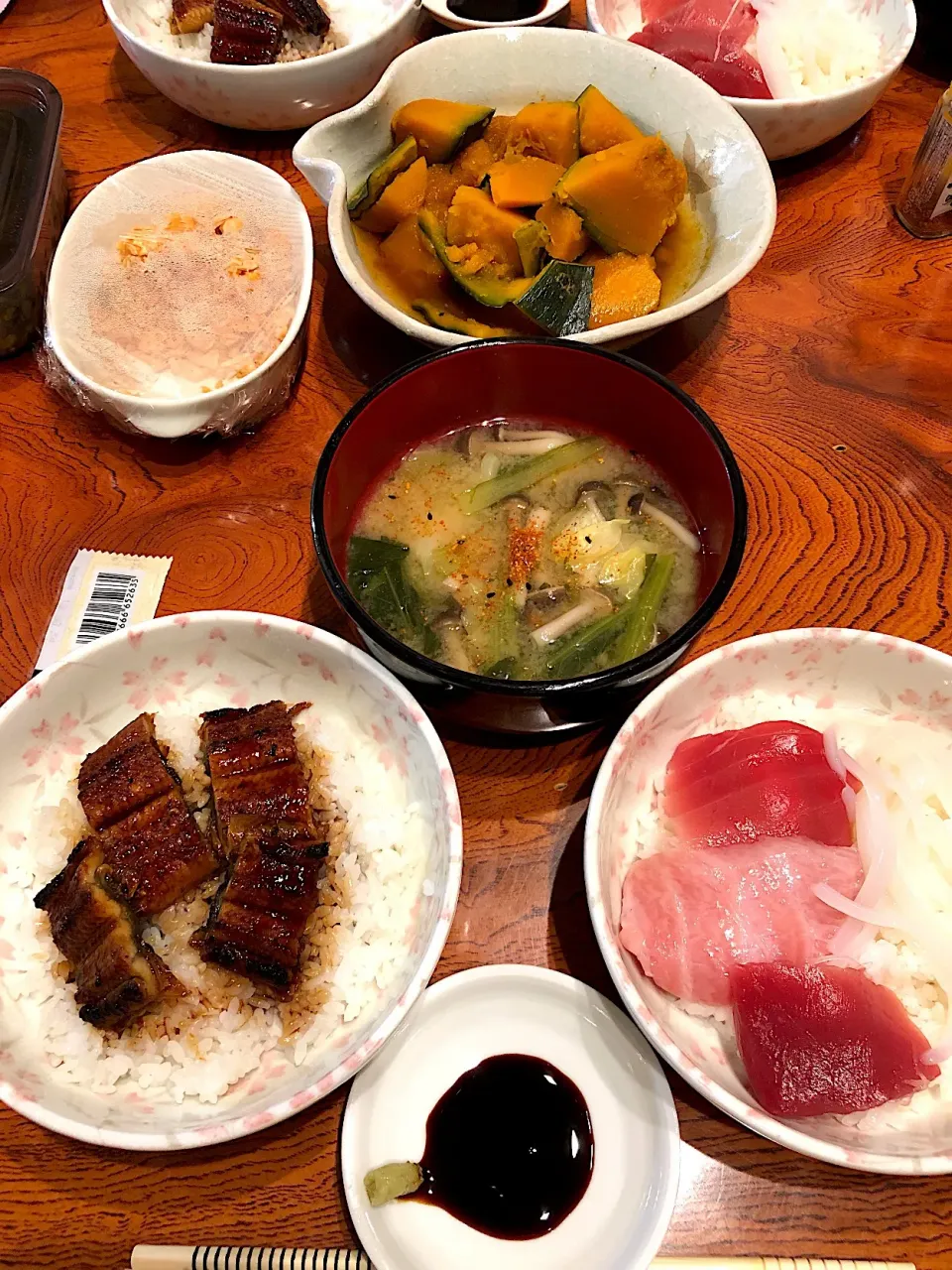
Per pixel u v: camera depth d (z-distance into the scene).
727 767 0.30
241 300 0.39
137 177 0.42
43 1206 0.27
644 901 0.28
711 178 0.40
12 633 0.36
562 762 0.33
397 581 0.34
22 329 0.41
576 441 0.36
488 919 0.30
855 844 0.29
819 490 0.38
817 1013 0.26
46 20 0.53
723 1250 0.26
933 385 0.40
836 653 0.31
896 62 0.44
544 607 0.33
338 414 0.40
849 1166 0.23
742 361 0.41
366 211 0.40
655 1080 0.26
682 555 0.34
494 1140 0.27
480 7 0.49
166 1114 0.27
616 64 0.41
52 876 0.30
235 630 0.32
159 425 0.36
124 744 0.30
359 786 0.32
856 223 0.44
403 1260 0.25
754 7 0.47
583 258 0.40
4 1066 0.27
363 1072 0.27
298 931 0.28
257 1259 0.25
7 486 0.39
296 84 0.44
